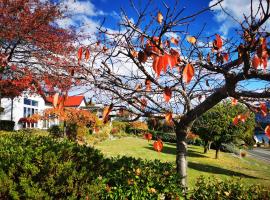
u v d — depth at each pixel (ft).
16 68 54.03
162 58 7.16
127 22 12.49
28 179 16.07
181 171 18.26
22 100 106.73
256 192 19.19
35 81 50.98
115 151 69.72
